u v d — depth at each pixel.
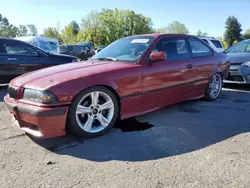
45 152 3.02
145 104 3.97
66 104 3.10
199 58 4.99
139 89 3.82
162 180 2.41
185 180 2.41
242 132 3.62
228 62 5.86
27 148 3.12
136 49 4.18
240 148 3.08
